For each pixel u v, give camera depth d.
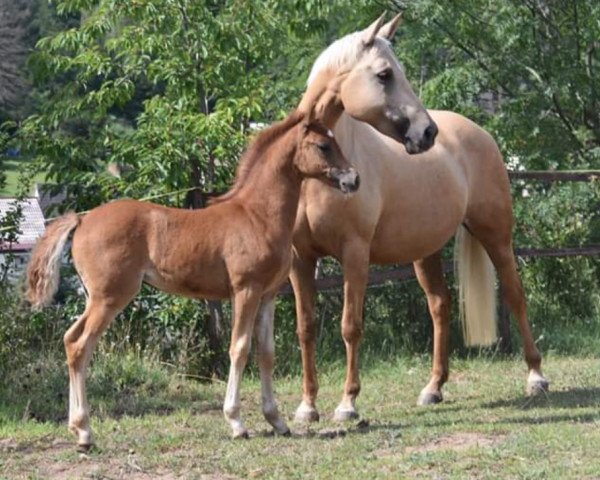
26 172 15.77
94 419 10.73
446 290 12.15
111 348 13.02
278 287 9.66
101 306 9.13
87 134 15.66
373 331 14.95
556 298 17.08
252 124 15.22
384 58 9.94
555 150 18.38
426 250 11.52
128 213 9.25
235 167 13.84
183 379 12.96
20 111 24.75
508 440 9.36
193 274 9.33
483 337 12.34
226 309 13.98
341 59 9.98
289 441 9.48
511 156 18.45
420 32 18.36
